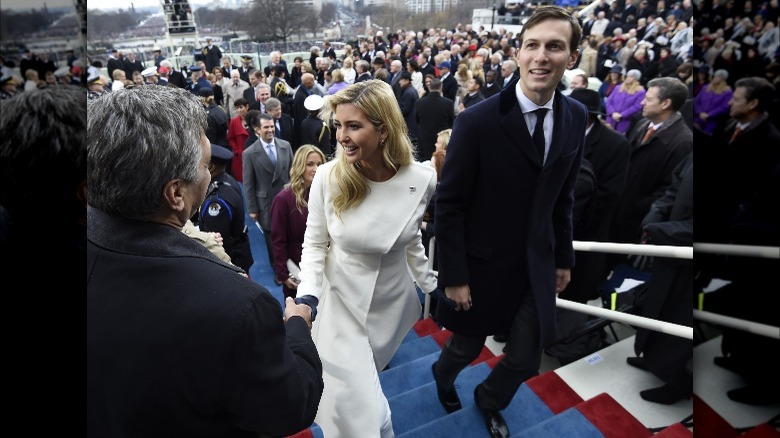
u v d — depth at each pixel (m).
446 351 1.83
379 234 1.39
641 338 2.08
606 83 4.29
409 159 1.42
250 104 5.67
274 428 0.79
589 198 2.25
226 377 0.70
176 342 0.67
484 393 1.82
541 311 1.57
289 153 3.70
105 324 0.67
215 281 0.71
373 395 1.43
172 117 0.70
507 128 1.41
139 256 0.70
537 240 1.54
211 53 8.07
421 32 7.84
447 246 1.55
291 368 0.80
